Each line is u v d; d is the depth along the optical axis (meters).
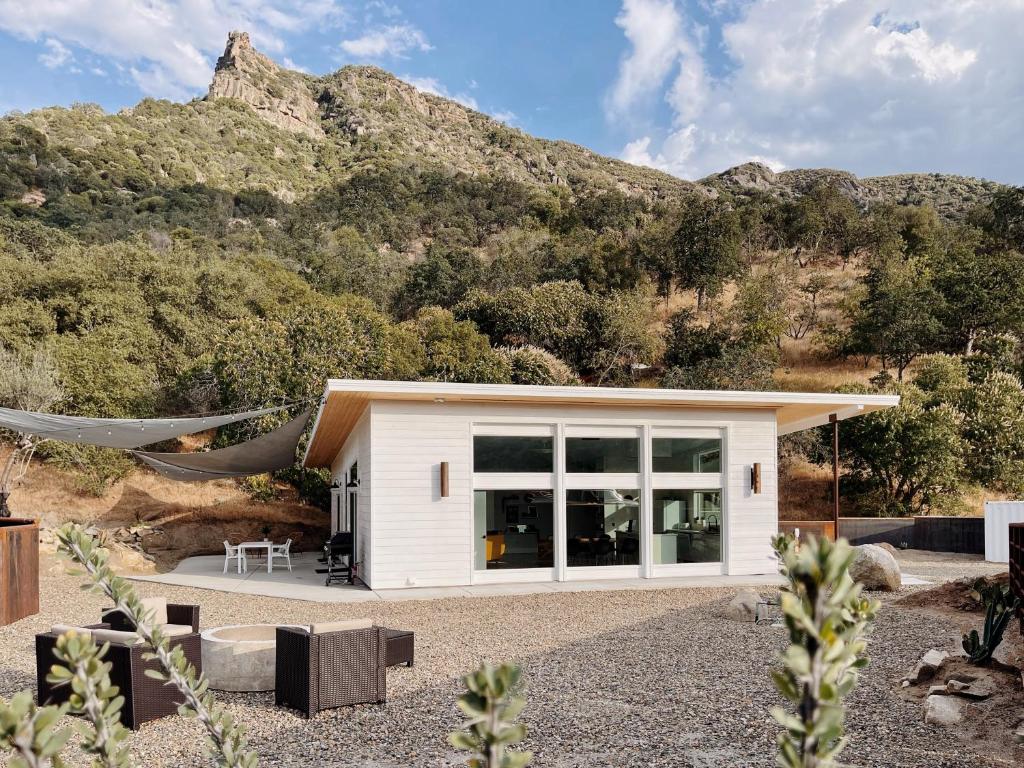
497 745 1.18
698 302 45.44
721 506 14.22
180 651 2.17
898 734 4.99
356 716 5.55
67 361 24.19
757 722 5.26
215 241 55.09
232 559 18.25
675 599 11.18
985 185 140.62
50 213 53.59
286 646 5.85
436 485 12.75
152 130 101.62
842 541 1.01
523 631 8.79
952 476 23.14
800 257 55.84
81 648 1.62
